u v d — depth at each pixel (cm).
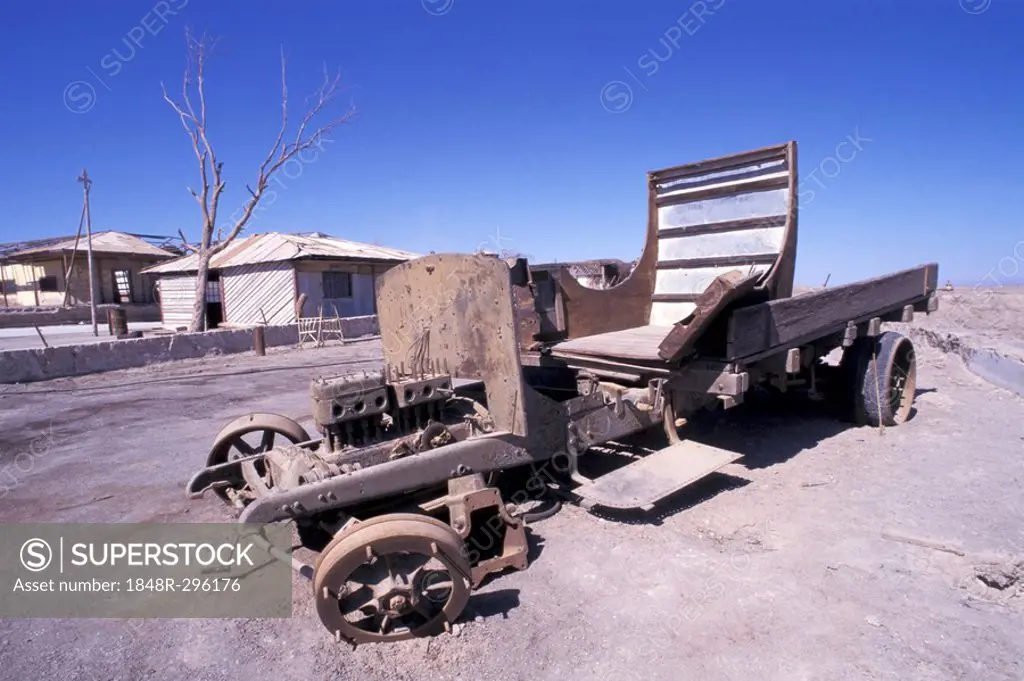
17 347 1772
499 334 356
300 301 1970
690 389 475
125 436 730
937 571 343
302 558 391
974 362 932
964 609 307
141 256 3334
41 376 1186
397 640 303
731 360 443
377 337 2028
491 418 404
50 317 2934
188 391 1039
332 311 2298
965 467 502
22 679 283
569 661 282
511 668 279
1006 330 1245
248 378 1179
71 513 480
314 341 1780
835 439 598
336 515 366
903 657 272
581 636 300
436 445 381
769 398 765
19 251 3606
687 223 662
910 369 647
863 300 597
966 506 426
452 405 441
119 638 315
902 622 298
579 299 614
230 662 292
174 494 516
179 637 314
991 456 526
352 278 2375
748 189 600
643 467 440
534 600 333
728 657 279
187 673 285
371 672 281
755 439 607
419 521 295
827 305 545
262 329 1556
